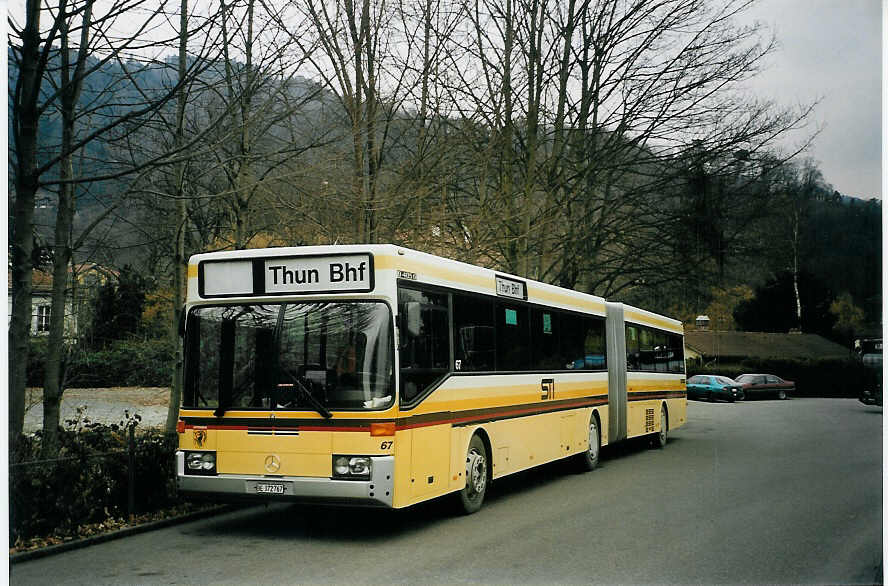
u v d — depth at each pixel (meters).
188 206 14.05
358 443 9.44
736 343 72.69
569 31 22.56
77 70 9.88
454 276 11.53
